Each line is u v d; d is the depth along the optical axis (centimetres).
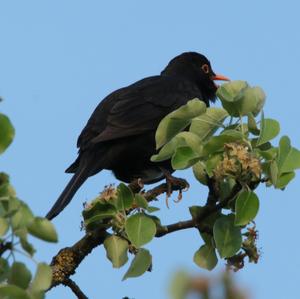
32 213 676
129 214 962
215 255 1007
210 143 917
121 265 952
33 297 684
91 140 1424
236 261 988
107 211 961
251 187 927
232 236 955
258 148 933
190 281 666
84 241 1005
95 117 1463
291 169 892
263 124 916
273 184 899
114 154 1416
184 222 987
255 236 984
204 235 1006
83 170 1385
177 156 930
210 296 663
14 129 732
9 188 700
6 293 670
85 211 975
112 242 958
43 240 680
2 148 731
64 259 1001
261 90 931
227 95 936
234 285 661
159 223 955
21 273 687
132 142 1428
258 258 986
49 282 688
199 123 956
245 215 902
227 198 967
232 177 916
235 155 905
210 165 932
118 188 948
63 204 1273
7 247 684
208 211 983
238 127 948
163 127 973
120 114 1438
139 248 902
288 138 893
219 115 953
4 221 682
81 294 999
